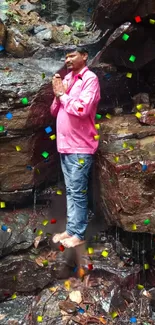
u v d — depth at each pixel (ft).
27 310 12.44
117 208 11.69
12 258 12.71
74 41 17.35
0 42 15.75
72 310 11.91
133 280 12.64
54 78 11.53
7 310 12.48
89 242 13.58
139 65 13.98
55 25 19.04
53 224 13.47
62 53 16.15
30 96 12.56
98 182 12.80
